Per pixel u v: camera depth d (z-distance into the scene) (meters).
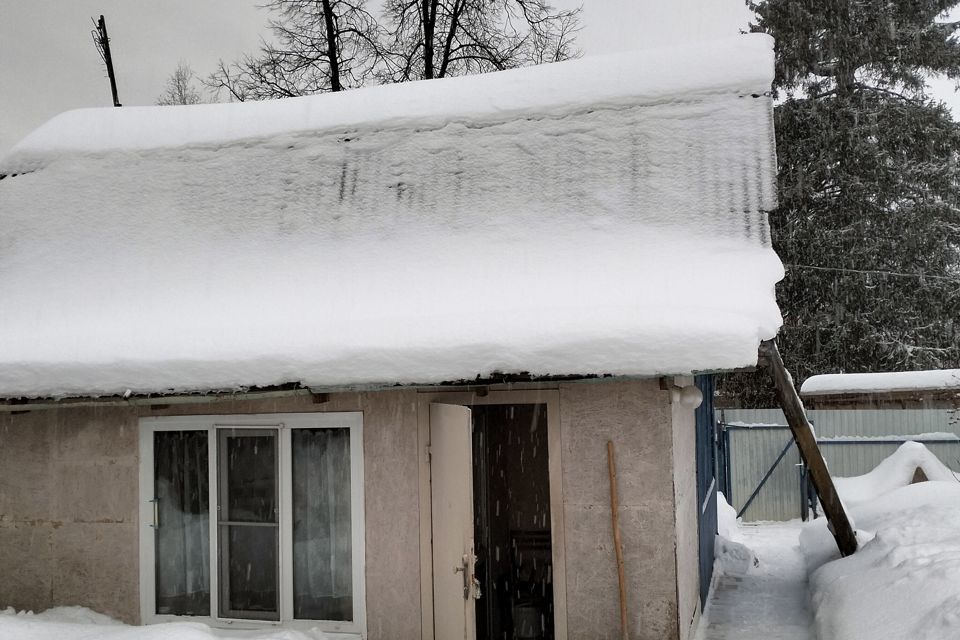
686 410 7.89
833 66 23.05
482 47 20.47
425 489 6.60
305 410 6.90
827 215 22.34
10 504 7.50
